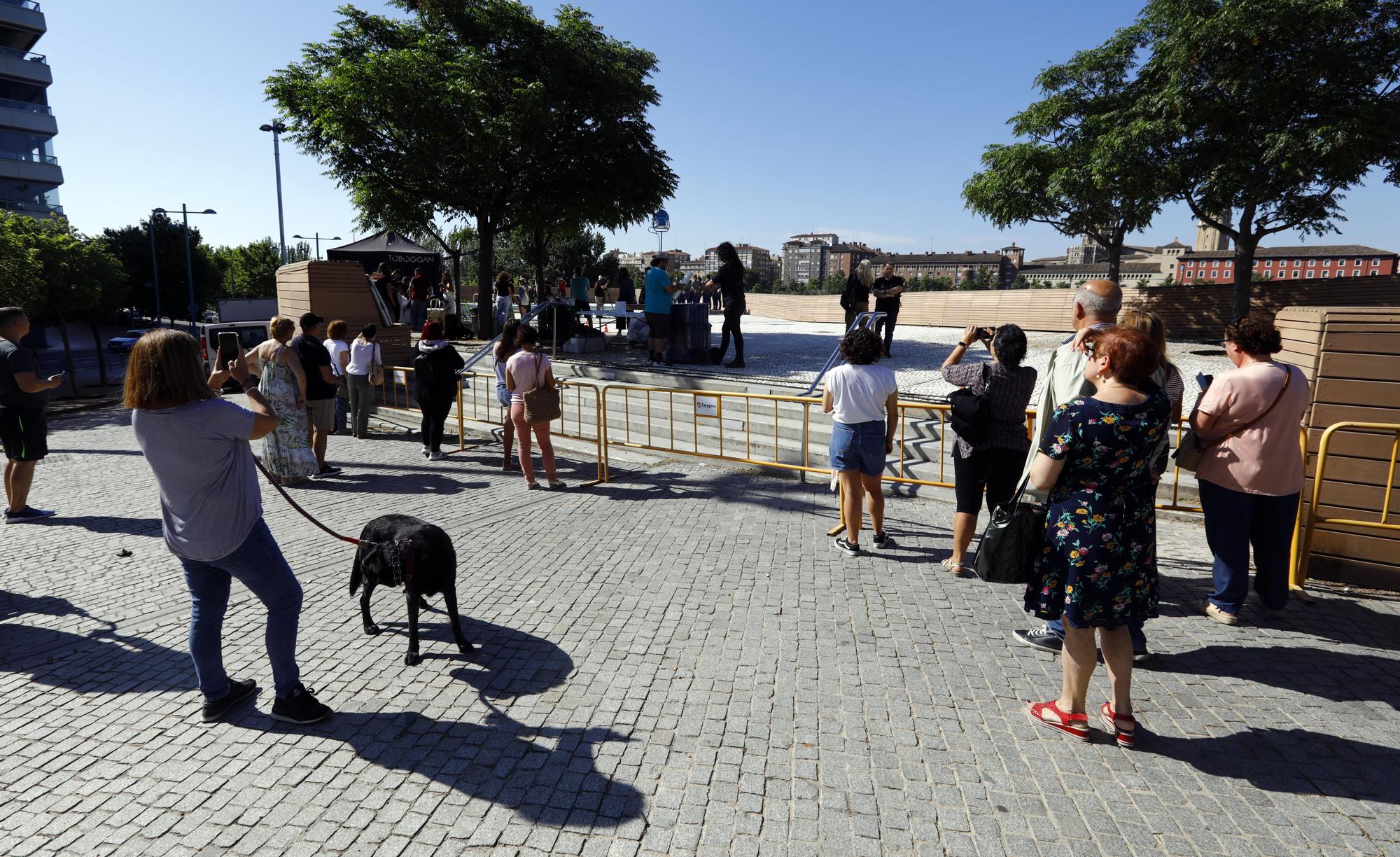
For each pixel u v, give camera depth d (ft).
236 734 10.85
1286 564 14.23
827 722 11.08
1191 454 14.47
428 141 53.78
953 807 9.22
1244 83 48.80
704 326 41.55
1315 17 45.78
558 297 71.41
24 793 9.48
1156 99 52.70
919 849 8.53
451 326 60.59
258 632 14.11
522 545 19.25
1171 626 14.23
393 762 10.16
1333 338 15.26
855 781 9.72
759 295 106.83
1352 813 9.09
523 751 10.40
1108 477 9.94
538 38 57.98
